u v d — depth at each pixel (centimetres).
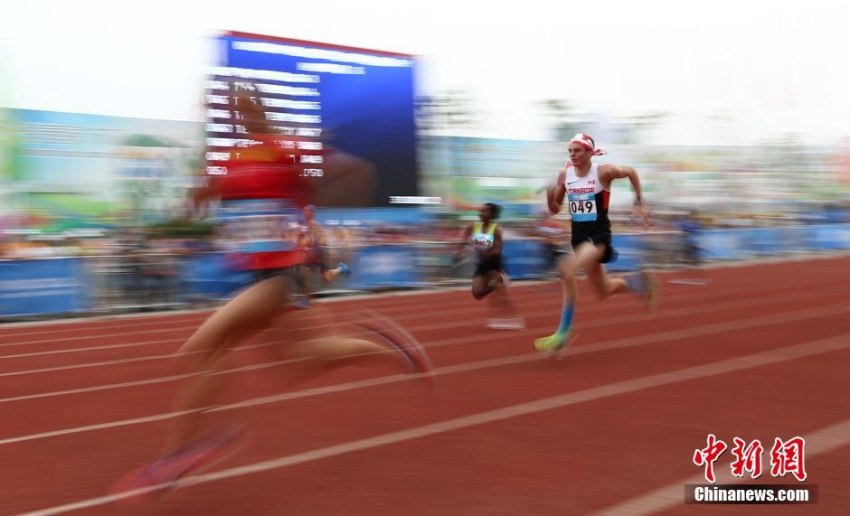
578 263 720
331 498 370
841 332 884
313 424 514
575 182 740
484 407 551
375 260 1678
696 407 530
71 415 571
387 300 1507
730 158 3512
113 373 757
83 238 1820
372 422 516
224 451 354
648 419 502
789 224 3052
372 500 365
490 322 1072
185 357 364
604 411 527
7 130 2048
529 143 2862
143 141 2144
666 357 739
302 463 427
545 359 749
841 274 1881
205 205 401
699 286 1595
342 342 411
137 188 2145
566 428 486
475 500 361
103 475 421
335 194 414
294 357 400
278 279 379
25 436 510
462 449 445
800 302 1240
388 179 2080
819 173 3822
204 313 1395
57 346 978
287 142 393
